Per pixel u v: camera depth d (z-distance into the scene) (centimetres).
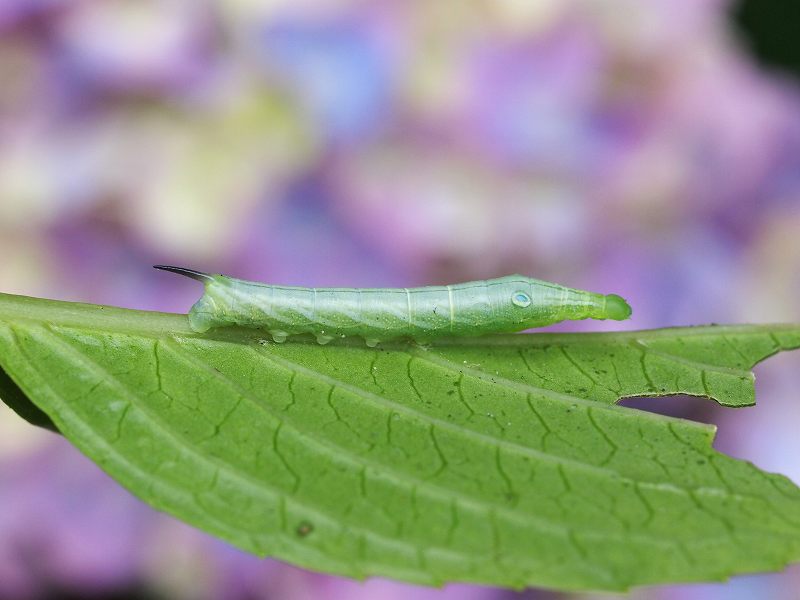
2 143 23
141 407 18
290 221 23
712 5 25
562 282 24
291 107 23
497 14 23
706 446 18
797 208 24
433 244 23
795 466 23
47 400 18
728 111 24
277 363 19
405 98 23
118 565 23
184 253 23
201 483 17
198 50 23
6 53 23
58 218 23
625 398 19
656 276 24
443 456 18
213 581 23
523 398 19
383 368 19
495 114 23
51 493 23
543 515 17
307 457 18
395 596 22
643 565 17
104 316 18
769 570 17
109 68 23
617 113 24
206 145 23
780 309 24
